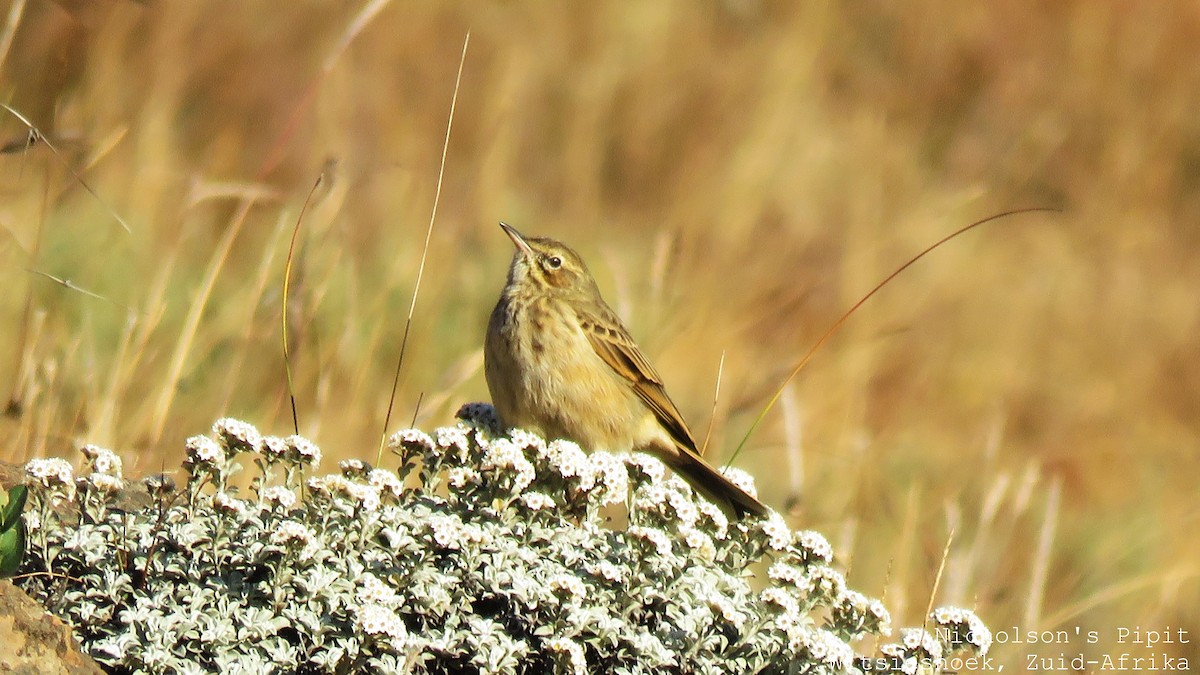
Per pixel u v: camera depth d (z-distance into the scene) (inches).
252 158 632.4
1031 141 944.3
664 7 923.4
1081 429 666.2
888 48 979.9
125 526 235.3
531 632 235.6
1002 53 983.6
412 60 779.4
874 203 780.6
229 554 234.8
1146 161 944.3
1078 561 501.7
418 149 713.6
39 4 529.0
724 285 667.4
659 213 775.1
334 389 427.5
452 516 243.0
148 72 598.5
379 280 518.3
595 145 809.5
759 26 951.6
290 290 420.8
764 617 237.8
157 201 516.4
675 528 253.6
